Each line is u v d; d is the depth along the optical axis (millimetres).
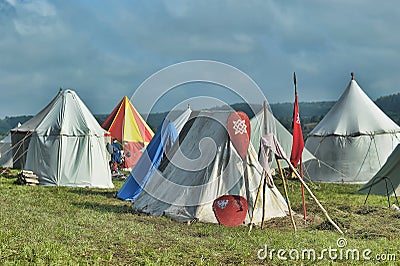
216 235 9008
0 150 25281
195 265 6945
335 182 21391
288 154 20609
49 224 9273
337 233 9461
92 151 17906
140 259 7051
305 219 10586
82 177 17672
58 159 17469
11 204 11883
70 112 18172
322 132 22297
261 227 9844
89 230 8844
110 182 18297
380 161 21719
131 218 10492
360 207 12344
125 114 25438
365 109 22766
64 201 12938
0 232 8195
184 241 8266
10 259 6754
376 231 9594
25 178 17047
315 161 21969
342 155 21672
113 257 7168
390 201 14758
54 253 7051
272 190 11070
